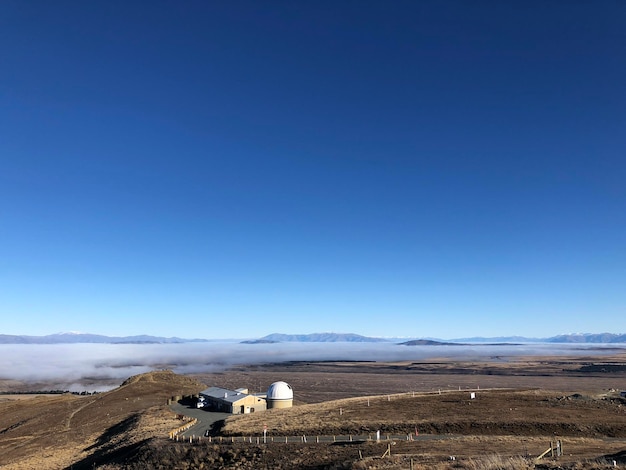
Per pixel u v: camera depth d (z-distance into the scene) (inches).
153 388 5620.1
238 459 2114.9
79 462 2721.5
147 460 2239.2
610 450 1800.0
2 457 3218.5
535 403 3137.3
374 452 1952.5
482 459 1537.9
